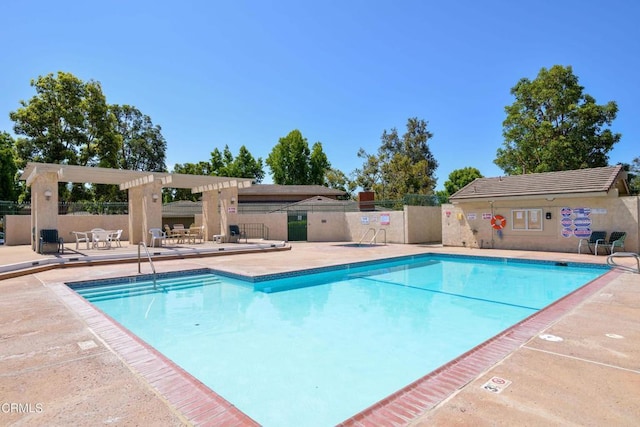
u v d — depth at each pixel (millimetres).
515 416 2623
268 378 4281
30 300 6672
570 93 26641
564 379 3252
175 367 3617
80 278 9125
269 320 6781
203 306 7809
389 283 10406
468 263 14266
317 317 6969
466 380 3252
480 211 17359
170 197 45156
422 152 54906
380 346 5395
